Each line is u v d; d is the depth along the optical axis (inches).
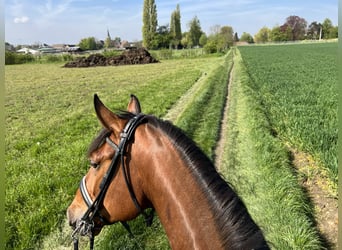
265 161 291.0
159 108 526.3
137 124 79.4
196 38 3941.9
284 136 366.9
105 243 187.2
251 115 454.3
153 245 188.5
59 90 810.8
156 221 207.8
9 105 620.4
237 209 70.7
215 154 332.5
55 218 210.5
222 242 68.5
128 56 1797.5
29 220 204.5
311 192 251.8
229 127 427.2
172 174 75.2
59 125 445.7
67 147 345.1
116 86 844.0
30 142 368.5
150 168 76.7
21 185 249.4
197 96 597.3
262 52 2379.4
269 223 209.2
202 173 74.9
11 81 1042.1
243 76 896.3
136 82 909.2
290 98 534.3
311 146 305.7
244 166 301.7
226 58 1854.1
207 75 984.9
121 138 78.0
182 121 420.8
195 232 71.6
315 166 289.9
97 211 81.5
